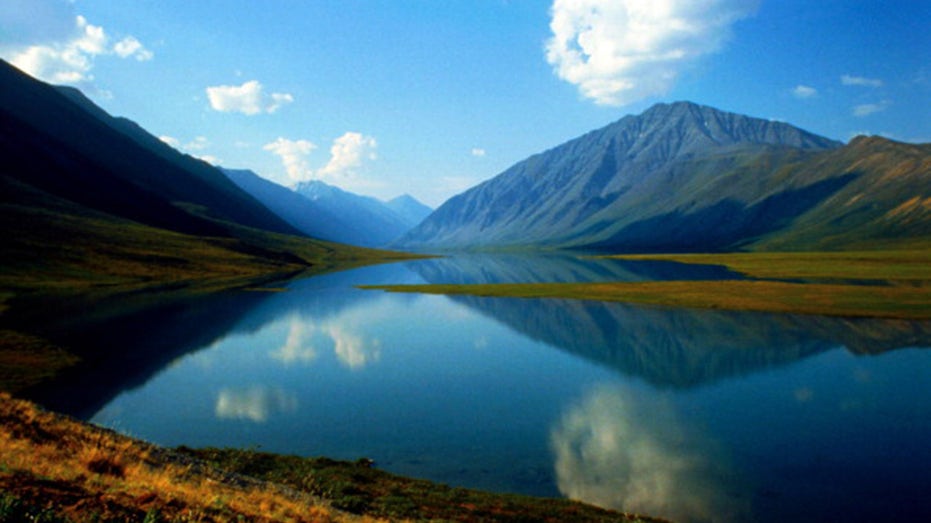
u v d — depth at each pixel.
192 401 47.22
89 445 19.02
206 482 19.48
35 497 11.62
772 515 28.20
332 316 95.25
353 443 38.41
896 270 149.12
